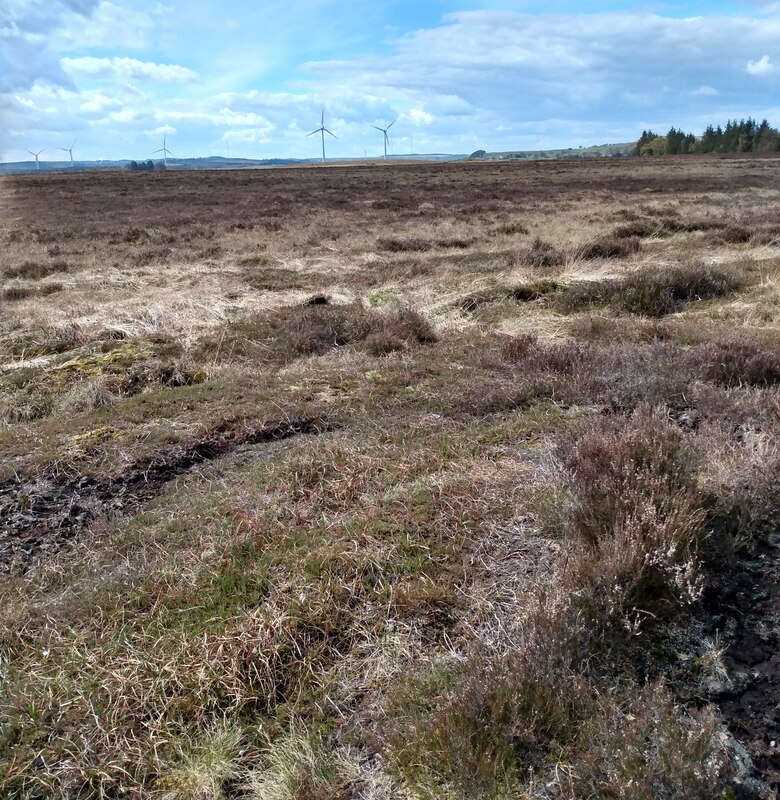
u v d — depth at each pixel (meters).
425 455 4.00
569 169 50.75
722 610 2.64
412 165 81.94
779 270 9.30
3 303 10.09
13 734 2.33
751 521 3.06
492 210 21.47
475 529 3.25
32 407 5.59
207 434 4.66
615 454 3.31
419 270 10.95
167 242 16.19
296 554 3.11
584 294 8.38
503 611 2.75
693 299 8.42
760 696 2.27
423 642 2.65
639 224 14.58
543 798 1.97
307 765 2.17
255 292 10.04
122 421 4.91
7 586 3.18
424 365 6.00
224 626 2.71
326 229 17.34
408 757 2.12
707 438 3.82
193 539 3.35
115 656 2.63
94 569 3.24
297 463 3.99
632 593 2.62
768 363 5.09
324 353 6.88
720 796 1.91
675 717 2.10
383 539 3.19
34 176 66.06
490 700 2.21
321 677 2.51
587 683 2.26
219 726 2.33
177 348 7.02
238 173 61.94
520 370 5.61
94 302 9.66
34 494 3.99
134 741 2.29
